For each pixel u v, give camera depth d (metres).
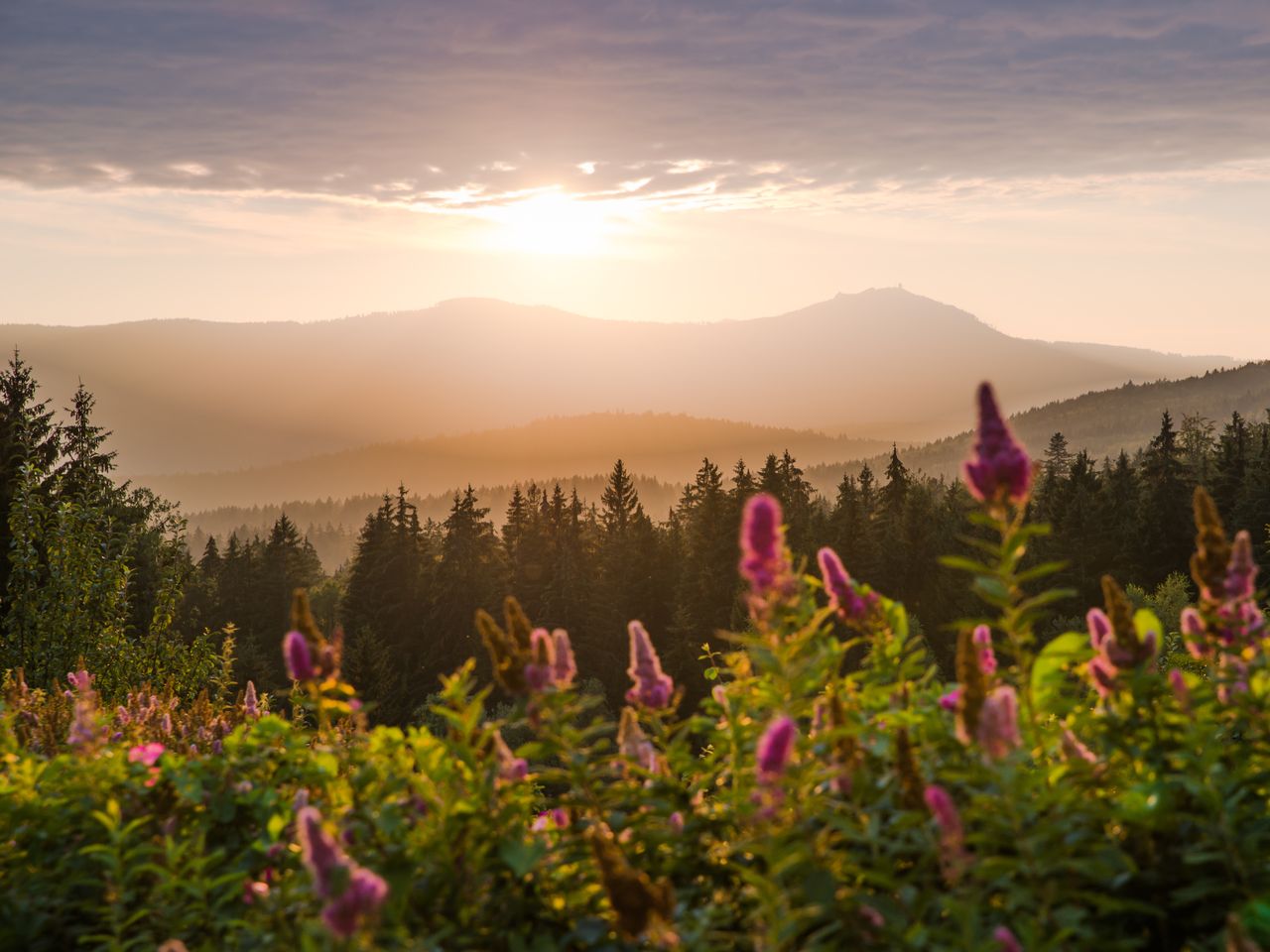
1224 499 87.31
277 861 5.85
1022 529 4.80
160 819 6.28
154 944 5.34
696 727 5.71
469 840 5.05
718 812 5.34
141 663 29.95
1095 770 4.91
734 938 4.36
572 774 5.37
